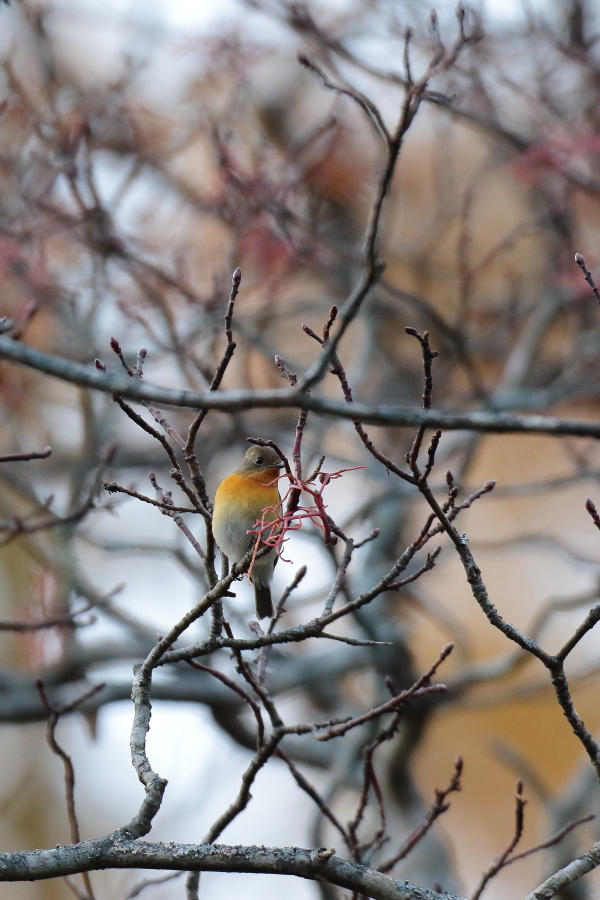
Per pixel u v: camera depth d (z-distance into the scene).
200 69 13.16
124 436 15.18
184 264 12.38
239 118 12.90
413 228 16.28
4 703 12.52
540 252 16.48
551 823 13.19
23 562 19.03
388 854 12.92
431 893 5.43
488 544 13.77
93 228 11.45
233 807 6.48
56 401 13.81
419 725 13.25
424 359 5.23
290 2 10.27
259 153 12.20
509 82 12.55
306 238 12.16
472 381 12.88
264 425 14.68
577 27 13.12
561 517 19.94
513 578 19.83
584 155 12.39
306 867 5.44
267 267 12.44
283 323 16.02
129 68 12.38
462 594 19.86
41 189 11.69
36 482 14.07
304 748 15.13
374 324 14.95
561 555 13.96
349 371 15.74
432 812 7.25
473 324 16.66
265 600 8.84
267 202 11.80
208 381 10.73
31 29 12.05
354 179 12.81
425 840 13.16
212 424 14.03
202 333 11.84
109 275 12.08
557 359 15.58
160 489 6.61
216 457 14.74
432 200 16.42
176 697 12.69
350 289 13.72
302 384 4.25
